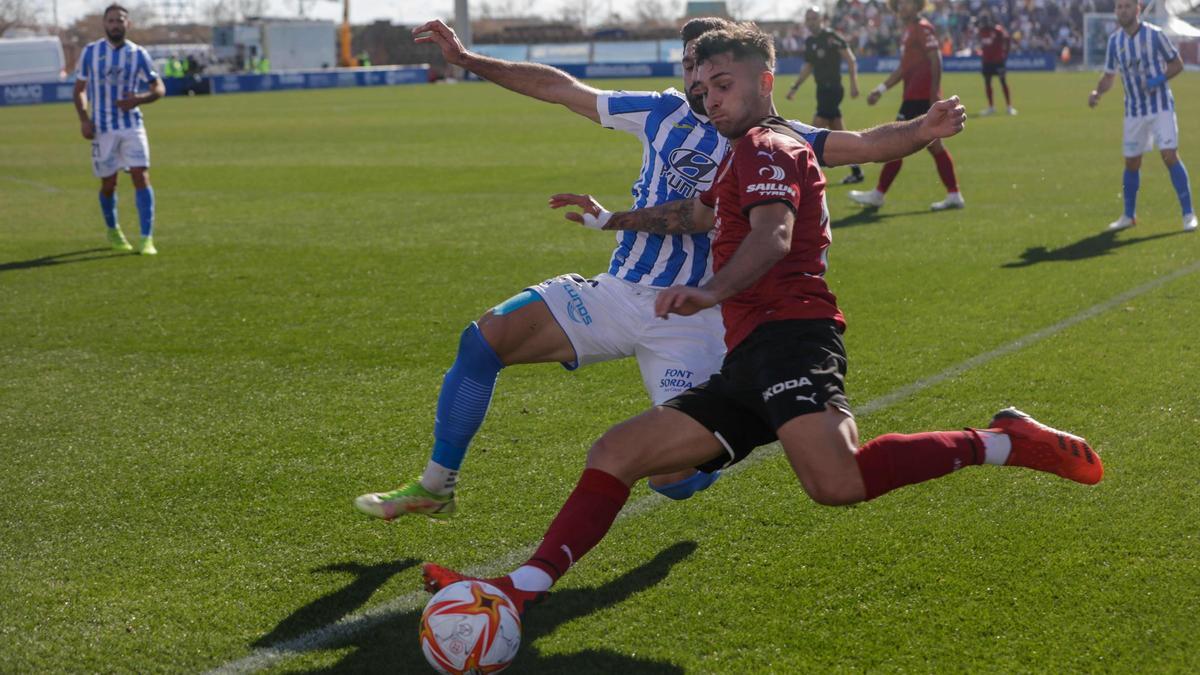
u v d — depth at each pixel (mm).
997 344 7270
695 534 4559
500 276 9977
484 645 3406
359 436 5883
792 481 5059
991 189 14906
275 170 19266
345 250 11391
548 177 17531
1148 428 5602
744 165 3578
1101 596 3947
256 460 5551
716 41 3797
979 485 4922
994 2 60750
